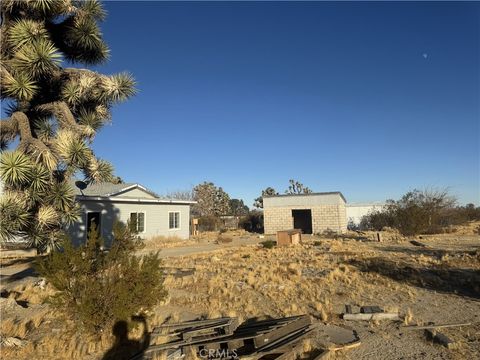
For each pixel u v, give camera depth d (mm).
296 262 14938
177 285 10719
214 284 10641
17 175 7582
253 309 8047
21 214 7617
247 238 31219
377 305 8453
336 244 22375
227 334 6152
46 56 8281
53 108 9461
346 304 8531
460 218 36594
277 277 11305
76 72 9727
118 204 24031
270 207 36156
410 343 6156
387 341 6246
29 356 5559
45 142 9102
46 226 8375
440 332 6676
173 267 14078
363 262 14359
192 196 57406
